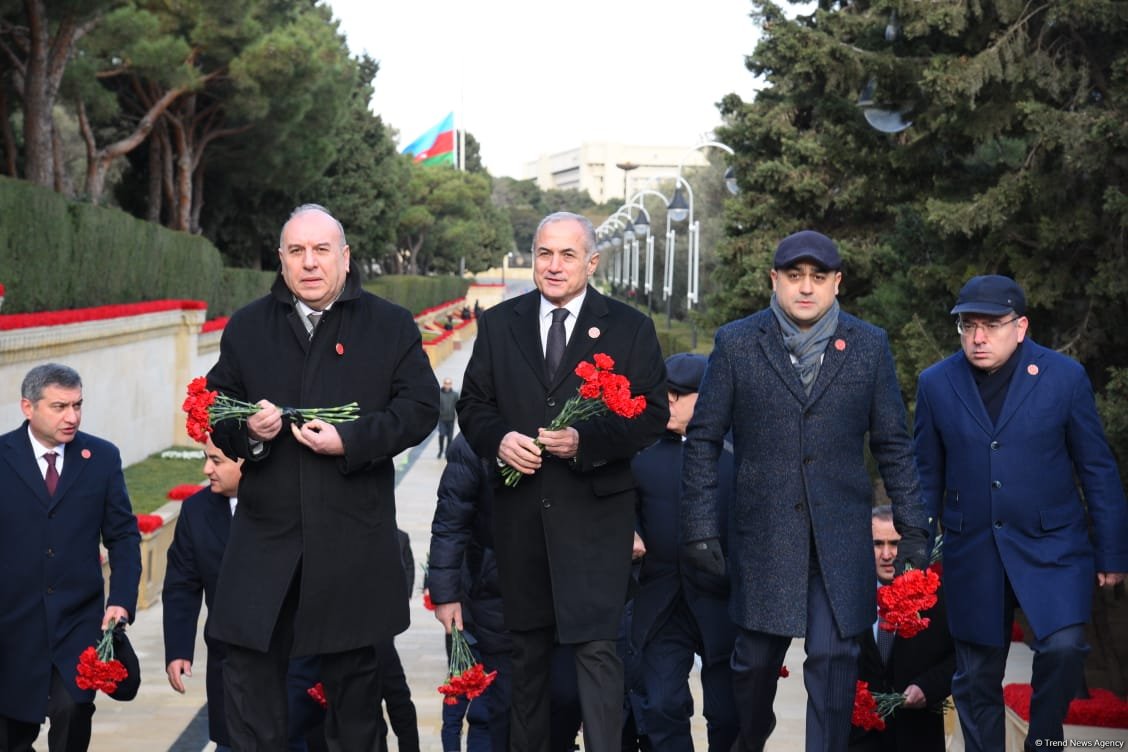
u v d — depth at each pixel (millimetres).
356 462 4254
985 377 5109
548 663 4777
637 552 5672
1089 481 4969
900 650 5598
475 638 6277
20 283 18109
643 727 5703
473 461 5988
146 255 25391
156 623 12906
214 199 41250
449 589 5992
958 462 5047
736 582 4633
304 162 38219
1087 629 10297
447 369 52094
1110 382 9375
